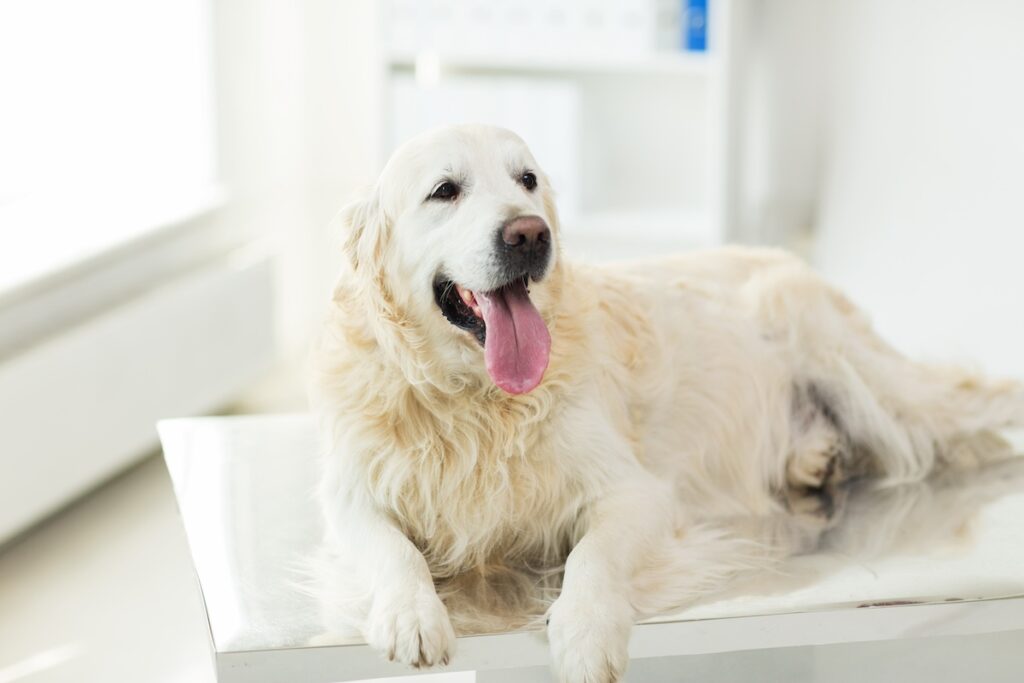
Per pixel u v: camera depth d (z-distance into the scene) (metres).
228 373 3.57
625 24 4.04
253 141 4.12
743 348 1.90
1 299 2.68
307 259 4.73
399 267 1.54
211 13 3.71
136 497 3.05
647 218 4.32
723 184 4.02
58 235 3.15
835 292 2.09
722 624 1.33
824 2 4.25
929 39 3.18
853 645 1.75
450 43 4.05
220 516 1.65
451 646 1.28
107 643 2.30
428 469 1.50
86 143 3.61
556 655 1.26
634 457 1.59
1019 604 1.39
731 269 2.05
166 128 3.80
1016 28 2.61
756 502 1.83
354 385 1.53
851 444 1.93
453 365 1.51
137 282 3.34
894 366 1.97
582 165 4.55
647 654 1.32
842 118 4.03
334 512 1.53
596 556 1.38
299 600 1.39
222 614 1.35
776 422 1.92
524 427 1.50
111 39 3.63
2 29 3.26
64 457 2.77
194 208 3.55
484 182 1.51
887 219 3.54
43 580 2.58
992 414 2.00
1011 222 2.63
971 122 2.87
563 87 4.07
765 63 4.56
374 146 4.12
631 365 1.72
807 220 4.53
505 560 1.57
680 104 4.58
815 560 1.51
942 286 3.07
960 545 1.56
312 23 4.62
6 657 2.25
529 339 1.45
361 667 1.28
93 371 2.88
